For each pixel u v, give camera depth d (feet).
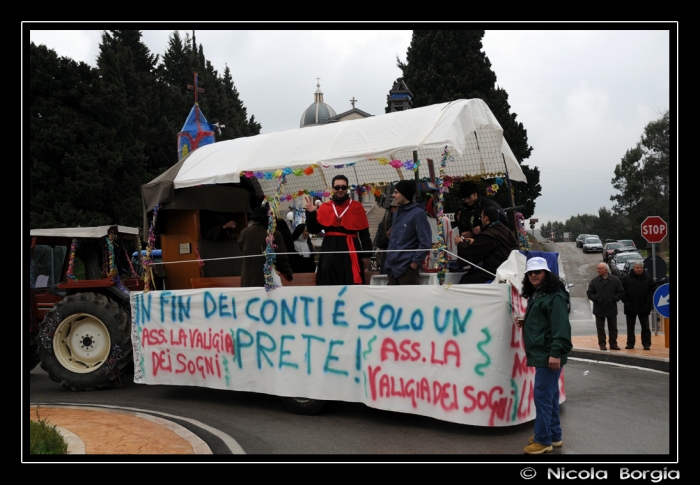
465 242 23.86
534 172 88.33
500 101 102.47
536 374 18.90
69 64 109.19
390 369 21.89
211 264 31.01
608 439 20.43
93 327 31.14
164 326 28.07
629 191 227.20
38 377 36.81
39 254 34.45
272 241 24.98
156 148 129.70
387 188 32.01
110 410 25.70
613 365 36.68
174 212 31.32
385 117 24.68
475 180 28.86
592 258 165.68
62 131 103.76
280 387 24.49
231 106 194.90
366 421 23.22
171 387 31.42
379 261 30.58
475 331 20.25
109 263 33.12
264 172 25.95
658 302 39.65
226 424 23.26
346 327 23.06
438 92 106.93
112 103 111.34
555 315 18.30
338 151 24.20
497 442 20.17
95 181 104.32
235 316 25.90
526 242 27.17
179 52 164.86
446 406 20.58
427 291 21.27
